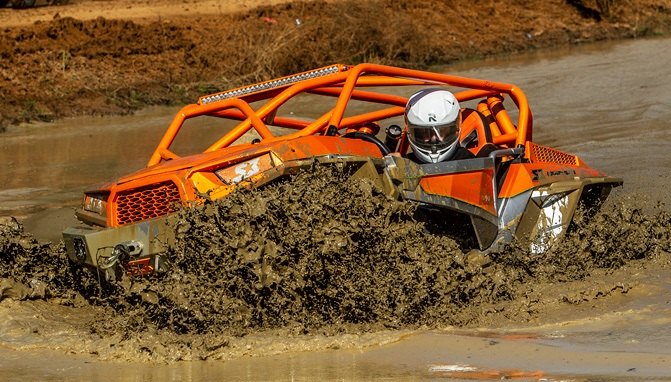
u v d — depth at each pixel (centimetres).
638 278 910
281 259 772
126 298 801
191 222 781
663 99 2142
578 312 809
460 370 660
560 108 2123
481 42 3484
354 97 1172
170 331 768
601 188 1092
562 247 962
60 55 2612
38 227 1245
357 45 3109
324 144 883
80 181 1566
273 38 2973
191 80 2720
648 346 700
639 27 3862
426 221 986
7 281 879
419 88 2456
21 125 2172
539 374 642
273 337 746
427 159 964
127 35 2828
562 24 3809
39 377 694
